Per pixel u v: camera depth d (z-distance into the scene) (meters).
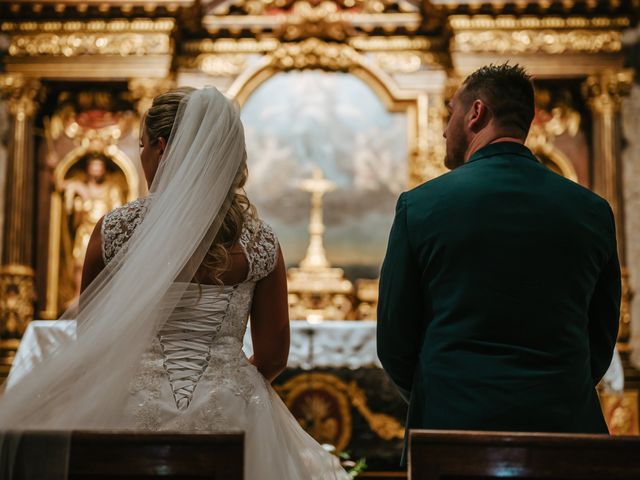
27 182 7.77
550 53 7.91
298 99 8.30
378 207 8.12
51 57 7.91
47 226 7.94
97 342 2.22
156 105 2.53
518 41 7.91
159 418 2.25
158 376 2.29
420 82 8.19
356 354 5.86
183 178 2.33
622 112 8.13
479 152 2.39
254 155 8.22
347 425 6.21
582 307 2.24
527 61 7.91
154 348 2.32
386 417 6.27
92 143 8.03
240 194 2.51
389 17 8.20
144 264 2.25
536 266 2.19
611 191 7.68
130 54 7.93
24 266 7.64
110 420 2.21
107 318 2.23
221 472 1.80
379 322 2.32
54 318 7.76
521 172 2.32
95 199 8.02
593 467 1.80
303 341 5.87
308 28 8.19
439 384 2.13
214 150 2.37
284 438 2.47
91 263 2.40
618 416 7.11
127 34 7.95
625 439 1.81
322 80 8.32
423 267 2.26
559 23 7.94
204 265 2.36
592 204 2.32
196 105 2.43
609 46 7.91
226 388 2.32
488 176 2.30
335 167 8.20
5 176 8.02
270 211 8.11
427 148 8.02
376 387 6.29
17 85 7.83
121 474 1.81
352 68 8.27
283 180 8.16
